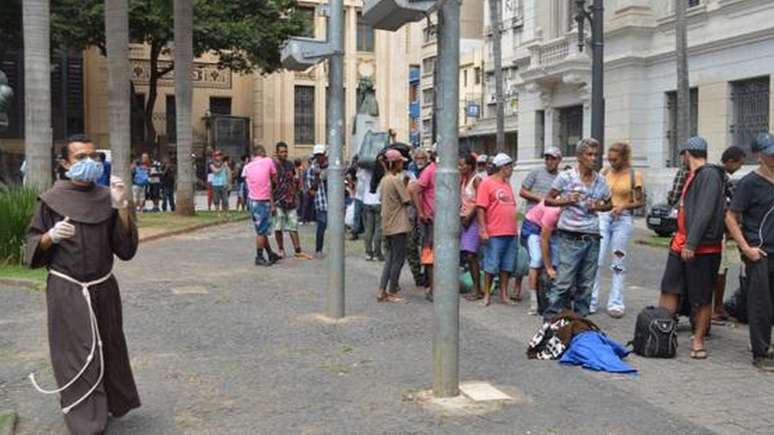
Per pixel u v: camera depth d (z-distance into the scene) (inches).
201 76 1809.8
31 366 269.4
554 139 1167.0
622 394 244.8
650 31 1001.5
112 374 203.5
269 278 461.4
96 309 197.3
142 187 1057.5
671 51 957.8
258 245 514.6
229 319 346.0
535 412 225.9
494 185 386.0
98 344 194.7
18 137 1604.3
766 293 278.1
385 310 370.3
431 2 217.0
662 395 245.0
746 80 871.1
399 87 1907.0
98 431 190.7
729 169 337.1
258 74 1818.4
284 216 549.6
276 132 1856.5
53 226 196.1
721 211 288.0
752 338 279.6
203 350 293.1
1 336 311.4
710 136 916.6
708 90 918.4
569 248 324.2
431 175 394.0
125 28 693.3
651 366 279.3
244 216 944.9
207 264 519.5
